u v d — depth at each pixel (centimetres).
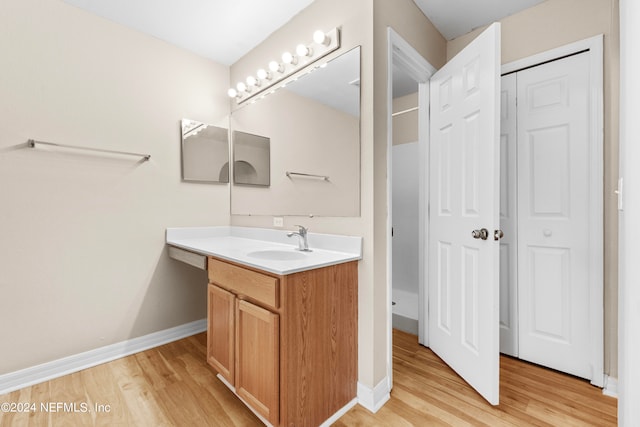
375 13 150
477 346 155
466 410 144
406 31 174
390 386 159
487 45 145
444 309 189
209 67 242
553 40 175
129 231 202
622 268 102
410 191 305
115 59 194
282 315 121
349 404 149
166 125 218
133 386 163
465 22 200
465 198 167
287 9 186
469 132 162
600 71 160
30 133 165
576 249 168
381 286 155
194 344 217
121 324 199
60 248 175
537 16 181
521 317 189
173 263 223
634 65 91
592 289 162
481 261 151
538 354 183
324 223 174
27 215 165
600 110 159
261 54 220
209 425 135
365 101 152
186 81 228
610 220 157
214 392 158
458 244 173
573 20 168
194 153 231
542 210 180
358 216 155
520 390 158
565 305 173
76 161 180
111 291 195
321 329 135
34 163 166
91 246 187
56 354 174
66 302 178
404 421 137
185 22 197
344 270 147
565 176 172
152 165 211
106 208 192
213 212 244
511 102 191
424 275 212
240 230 241
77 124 180
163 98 216
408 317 247
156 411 143
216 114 246
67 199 178
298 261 137
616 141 154
